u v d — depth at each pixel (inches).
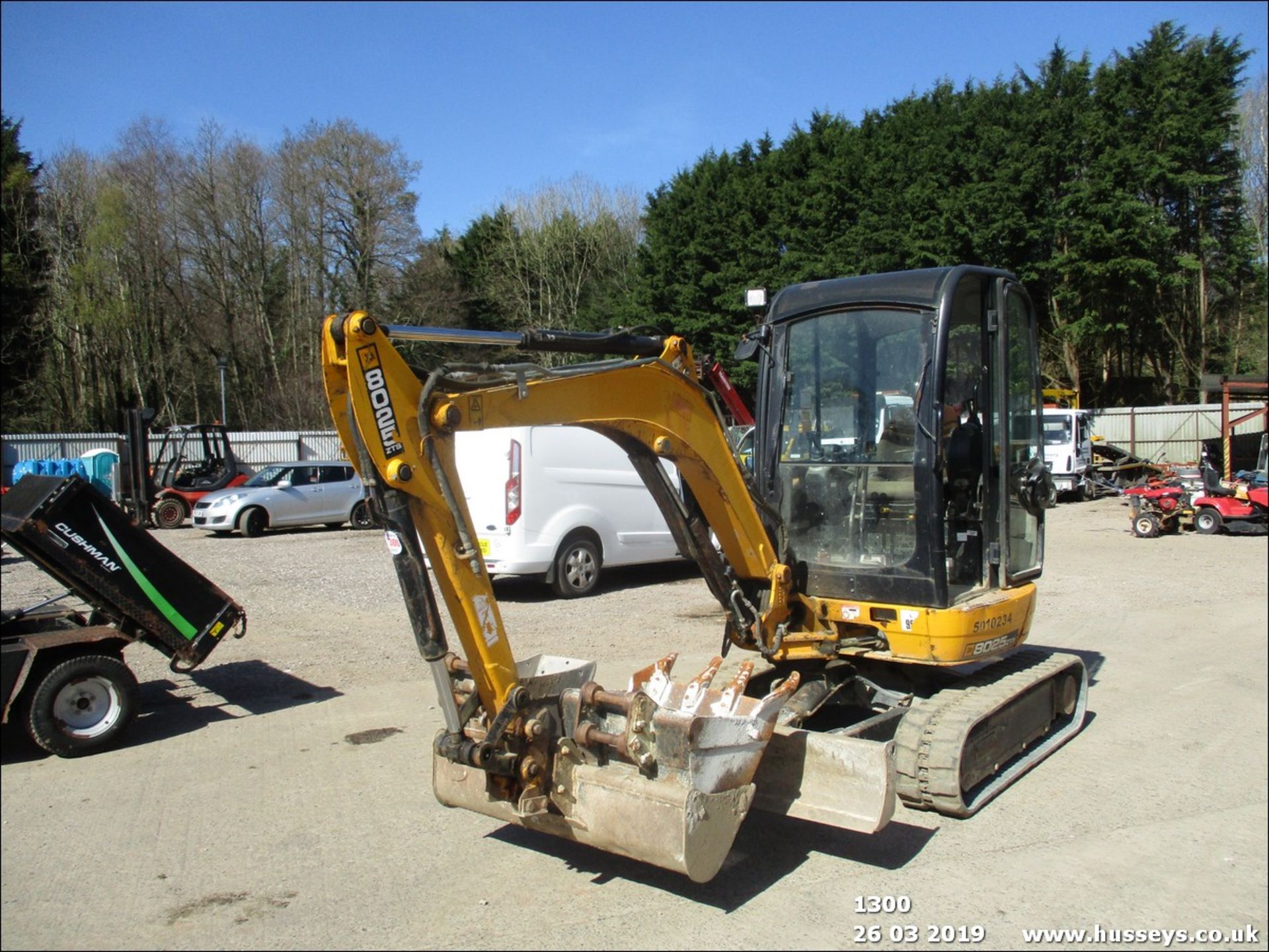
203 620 260.8
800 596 219.8
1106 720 258.5
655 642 349.4
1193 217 1274.6
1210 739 242.8
